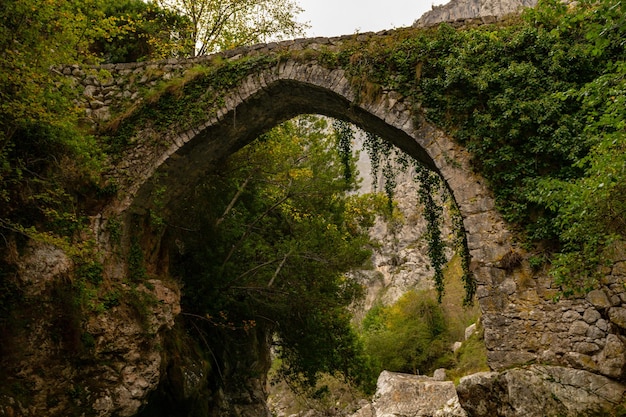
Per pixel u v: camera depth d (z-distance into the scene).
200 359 12.03
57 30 7.78
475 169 8.73
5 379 7.32
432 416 18.19
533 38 8.73
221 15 15.22
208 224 12.60
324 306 13.81
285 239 14.57
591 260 6.83
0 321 7.39
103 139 9.85
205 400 12.20
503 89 8.66
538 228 8.12
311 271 14.12
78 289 8.43
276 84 9.90
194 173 10.80
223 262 12.72
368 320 41.06
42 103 7.79
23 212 8.10
